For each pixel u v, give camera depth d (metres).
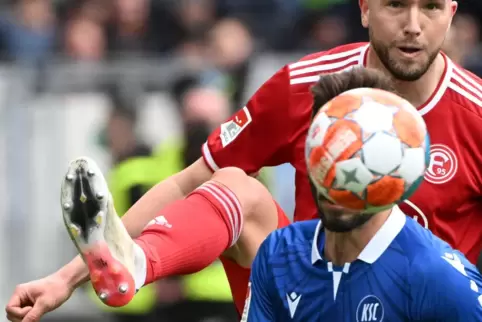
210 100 27.41
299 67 14.88
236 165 15.16
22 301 13.09
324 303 11.54
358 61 14.74
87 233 11.64
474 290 11.40
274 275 11.81
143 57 35.75
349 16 38.19
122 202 27.55
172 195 15.05
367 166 10.52
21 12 37.44
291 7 39.47
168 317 28.31
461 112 14.30
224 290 27.97
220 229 13.27
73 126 29.30
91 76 29.91
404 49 13.66
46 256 29.31
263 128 14.98
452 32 19.62
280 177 28.22
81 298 29.48
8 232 29.20
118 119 28.28
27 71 29.62
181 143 27.66
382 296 11.36
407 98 14.28
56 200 29.30
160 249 12.63
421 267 11.32
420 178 10.77
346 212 10.97
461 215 14.45
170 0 38.12
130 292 11.90
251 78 30.55
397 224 11.47
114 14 37.34
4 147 29.12
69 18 37.81
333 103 10.82
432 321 11.39
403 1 13.57
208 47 35.47
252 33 38.66
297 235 11.88
